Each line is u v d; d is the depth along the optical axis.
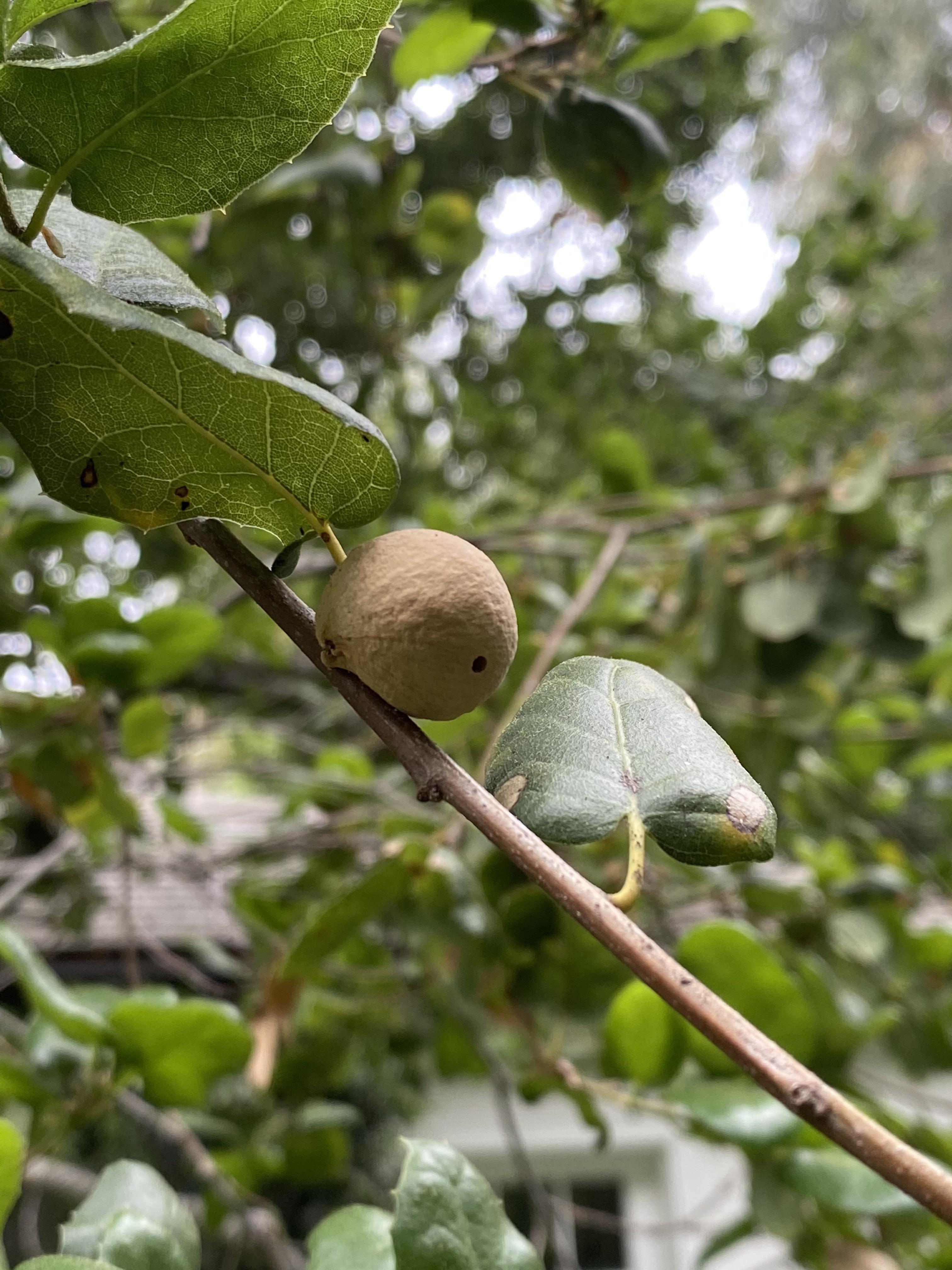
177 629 0.29
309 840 0.40
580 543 0.50
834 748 0.48
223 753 0.70
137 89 0.10
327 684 0.54
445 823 0.28
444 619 0.10
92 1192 0.16
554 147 0.23
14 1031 0.35
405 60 0.24
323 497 0.11
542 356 0.65
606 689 0.13
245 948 0.54
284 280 0.53
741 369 0.76
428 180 0.62
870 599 0.41
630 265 0.69
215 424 0.11
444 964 0.31
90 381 0.10
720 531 0.41
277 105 0.11
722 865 0.11
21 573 0.35
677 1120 0.23
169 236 0.38
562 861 0.10
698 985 0.09
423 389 0.59
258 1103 0.41
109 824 0.34
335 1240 0.15
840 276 0.71
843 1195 0.21
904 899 0.41
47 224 0.12
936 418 0.66
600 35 0.23
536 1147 0.78
